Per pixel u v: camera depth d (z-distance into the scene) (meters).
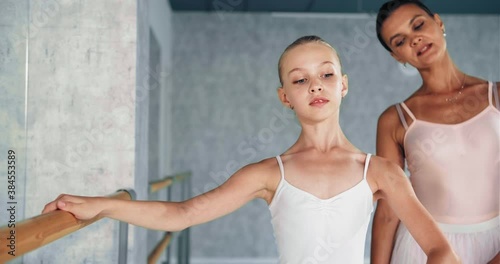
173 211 1.09
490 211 1.57
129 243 1.94
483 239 1.56
